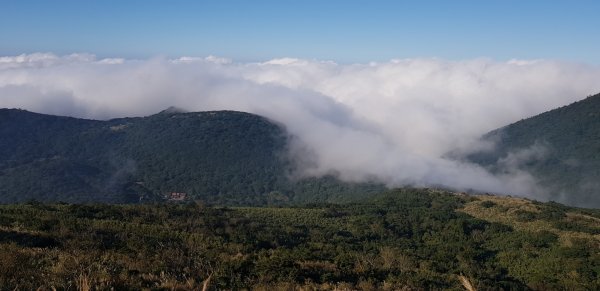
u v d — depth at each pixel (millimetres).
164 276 20859
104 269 21297
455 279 42812
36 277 17844
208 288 18672
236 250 46469
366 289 25875
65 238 39156
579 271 58062
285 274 28047
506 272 61656
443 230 86438
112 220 60562
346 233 83625
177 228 61188
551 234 76000
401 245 77250
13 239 35688
